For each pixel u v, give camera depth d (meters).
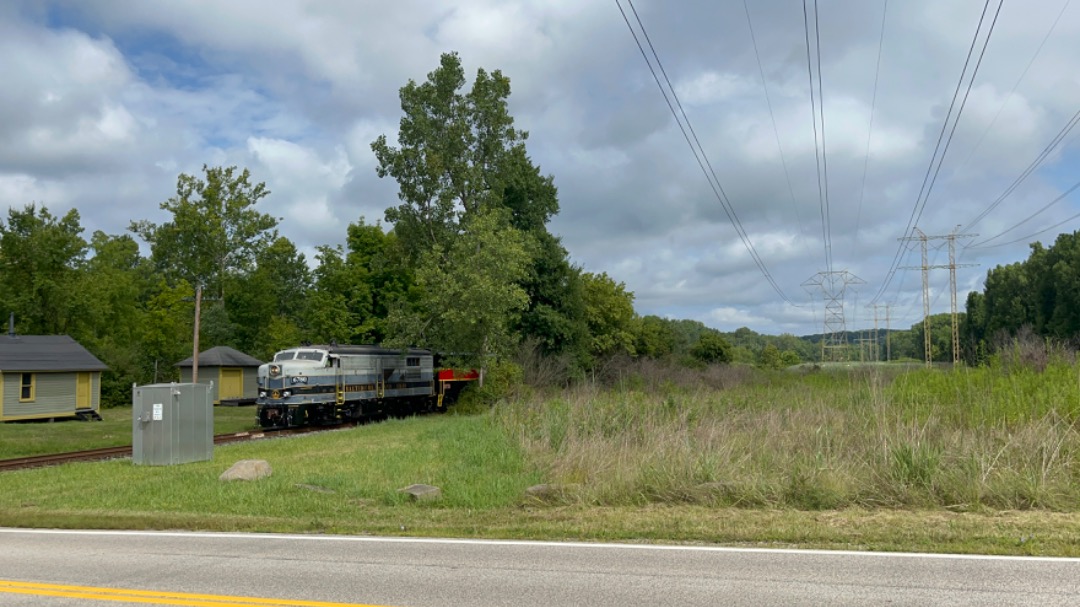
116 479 14.92
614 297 67.00
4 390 36.66
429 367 42.50
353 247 57.94
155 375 54.72
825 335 78.50
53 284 48.75
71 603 6.60
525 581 7.18
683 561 7.91
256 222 63.53
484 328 38.62
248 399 51.59
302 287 72.75
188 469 16.20
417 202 44.75
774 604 6.34
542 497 11.73
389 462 16.22
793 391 26.86
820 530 9.20
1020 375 21.27
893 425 14.60
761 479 11.59
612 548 8.59
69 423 32.38
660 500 11.55
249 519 10.46
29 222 48.84
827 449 13.38
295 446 21.08
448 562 8.01
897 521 9.74
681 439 14.31
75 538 9.58
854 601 6.39
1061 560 7.70
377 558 8.23
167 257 69.88
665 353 73.38
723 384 43.97
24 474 16.33
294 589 6.99
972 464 11.50
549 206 54.50
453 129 44.00
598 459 13.74
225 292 63.38
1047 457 12.00
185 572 7.67
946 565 7.57
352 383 35.34
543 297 52.66
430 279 39.03
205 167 62.66
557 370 48.00
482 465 15.30
